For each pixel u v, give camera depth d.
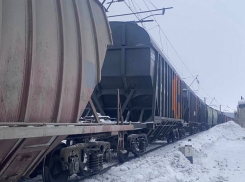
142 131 12.82
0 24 3.77
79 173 6.97
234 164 11.76
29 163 5.12
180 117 21.03
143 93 12.06
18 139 4.23
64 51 5.29
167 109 15.65
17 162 4.75
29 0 4.44
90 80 6.53
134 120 12.94
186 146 11.47
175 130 20.34
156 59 12.71
